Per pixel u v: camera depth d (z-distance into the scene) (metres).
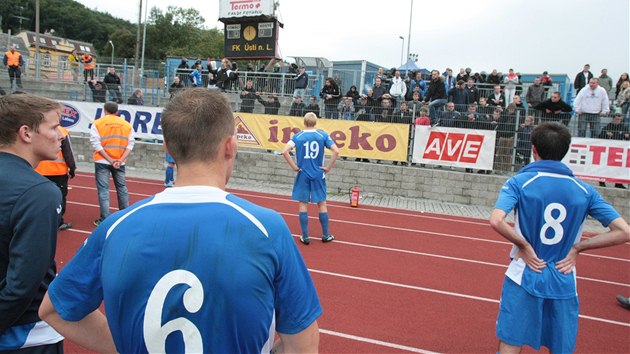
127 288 1.24
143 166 14.98
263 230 1.30
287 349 1.38
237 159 14.07
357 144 12.81
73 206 9.36
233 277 1.22
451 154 12.14
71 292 1.42
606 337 4.59
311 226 8.91
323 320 4.62
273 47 19.52
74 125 15.10
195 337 1.21
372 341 4.23
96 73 21.42
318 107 13.29
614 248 8.57
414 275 6.24
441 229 9.22
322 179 7.53
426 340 4.31
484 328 4.62
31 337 2.00
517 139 11.66
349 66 20.69
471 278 6.22
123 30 68.25
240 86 16.81
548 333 2.96
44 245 1.88
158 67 23.72
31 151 2.11
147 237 1.27
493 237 8.74
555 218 2.96
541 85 12.62
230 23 20.23
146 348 1.22
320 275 6.03
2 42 38.12
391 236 8.41
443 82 12.53
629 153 10.75
